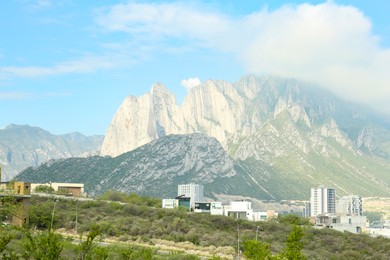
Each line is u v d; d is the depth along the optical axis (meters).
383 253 143.12
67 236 112.38
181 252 105.25
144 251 84.06
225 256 111.38
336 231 166.88
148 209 168.25
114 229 132.25
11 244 62.50
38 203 154.12
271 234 154.38
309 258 118.25
